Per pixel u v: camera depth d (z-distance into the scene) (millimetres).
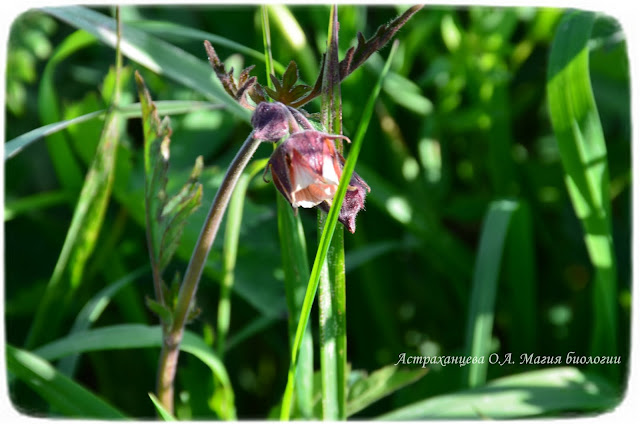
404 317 554
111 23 471
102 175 467
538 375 470
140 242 552
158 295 428
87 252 479
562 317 544
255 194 545
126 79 518
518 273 519
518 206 512
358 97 541
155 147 427
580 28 464
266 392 539
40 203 513
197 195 424
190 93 542
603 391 466
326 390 430
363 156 556
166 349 430
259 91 402
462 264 536
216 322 534
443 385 498
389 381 450
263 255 500
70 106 512
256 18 524
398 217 514
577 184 466
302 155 389
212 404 471
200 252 419
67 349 455
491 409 459
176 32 480
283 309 494
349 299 555
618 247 538
